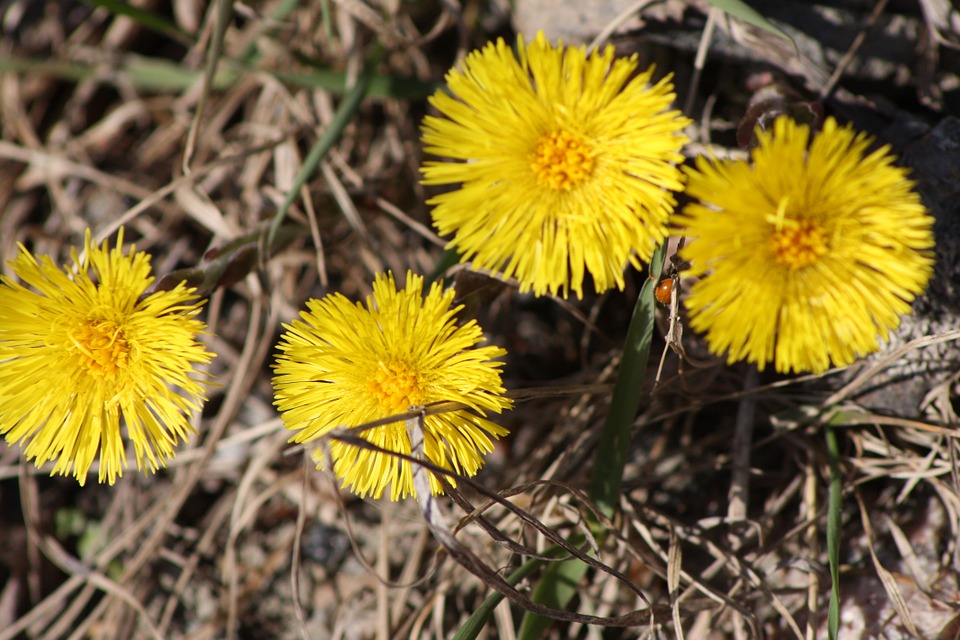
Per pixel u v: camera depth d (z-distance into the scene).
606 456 0.40
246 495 0.43
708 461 0.42
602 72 0.38
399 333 0.38
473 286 0.40
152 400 0.39
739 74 0.41
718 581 0.41
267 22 0.43
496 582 0.38
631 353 0.40
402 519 0.43
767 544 0.41
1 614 0.43
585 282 0.42
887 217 0.37
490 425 0.38
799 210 0.37
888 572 0.40
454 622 0.42
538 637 0.40
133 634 0.43
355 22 0.43
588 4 0.41
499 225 0.38
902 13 0.41
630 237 0.38
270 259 0.42
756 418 0.42
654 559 0.41
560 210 0.38
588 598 0.41
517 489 0.39
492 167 0.38
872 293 0.37
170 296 0.38
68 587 0.43
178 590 0.43
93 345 0.39
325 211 0.43
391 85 0.43
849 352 0.38
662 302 0.39
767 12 0.41
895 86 0.41
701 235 0.37
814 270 0.37
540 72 0.38
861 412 0.40
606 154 0.38
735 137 0.41
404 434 0.39
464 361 0.38
